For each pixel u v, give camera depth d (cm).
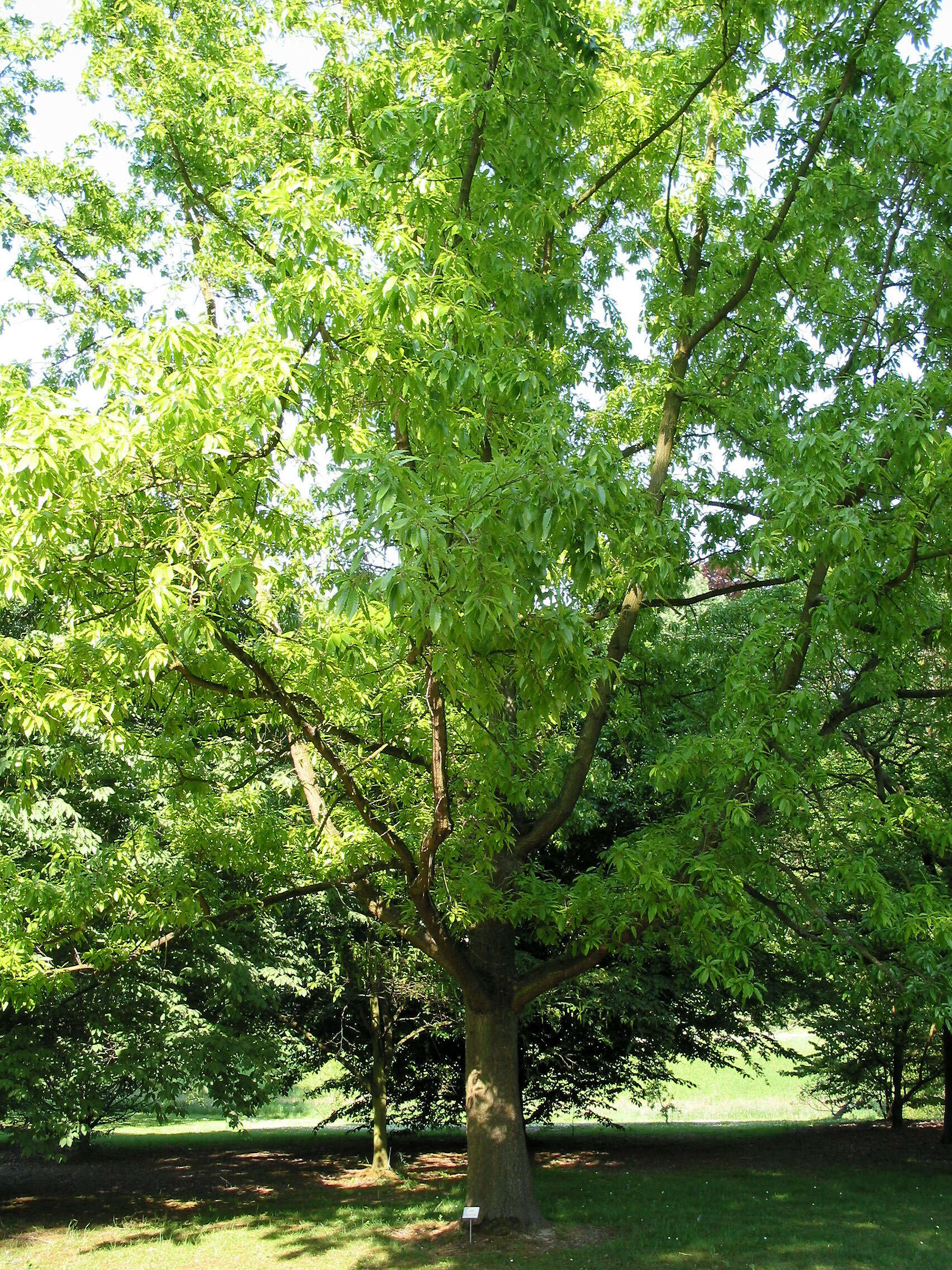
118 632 600
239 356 544
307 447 590
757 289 990
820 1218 1060
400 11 831
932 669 980
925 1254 911
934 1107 1956
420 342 580
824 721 884
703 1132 1748
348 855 811
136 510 565
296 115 952
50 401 518
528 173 767
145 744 812
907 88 842
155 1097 1295
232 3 1076
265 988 1298
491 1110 948
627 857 742
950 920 701
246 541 591
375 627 661
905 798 812
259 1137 1792
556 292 830
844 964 900
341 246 580
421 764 830
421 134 731
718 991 1421
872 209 877
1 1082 1009
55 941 847
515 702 902
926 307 880
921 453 696
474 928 969
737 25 870
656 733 1061
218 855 852
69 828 1049
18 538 507
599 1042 1520
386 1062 1441
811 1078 2473
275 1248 966
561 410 740
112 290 1044
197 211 1088
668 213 986
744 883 776
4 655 656
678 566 955
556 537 481
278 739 849
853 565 710
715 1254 903
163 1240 1009
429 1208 1139
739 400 952
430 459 529
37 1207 1192
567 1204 1120
